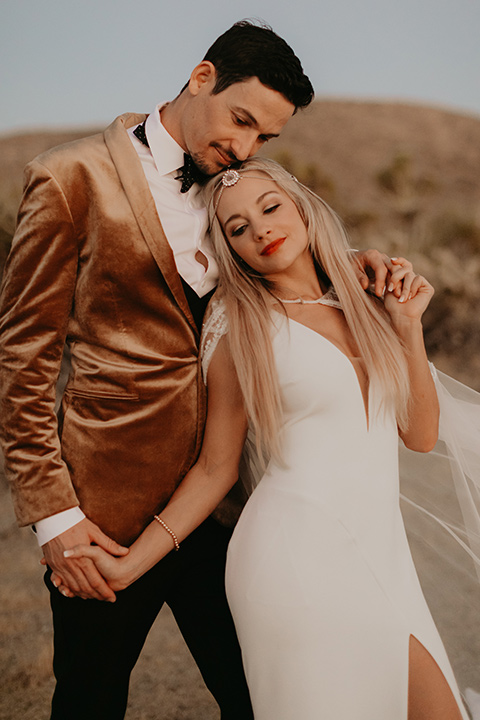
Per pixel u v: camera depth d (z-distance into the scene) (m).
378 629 1.85
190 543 2.23
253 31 1.94
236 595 1.96
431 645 1.90
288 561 1.88
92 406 2.05
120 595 2.08
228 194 2.06
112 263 1.96
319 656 1.83
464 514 2.35
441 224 9.72
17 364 1.93
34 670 3.23
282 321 2.05
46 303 1.94
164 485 2.10
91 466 2.04
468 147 23.39
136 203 1.96
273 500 1.97
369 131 25.02
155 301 2.02
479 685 2.31
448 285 8.06
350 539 1.91
